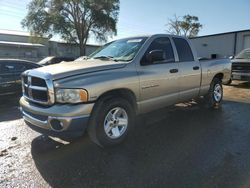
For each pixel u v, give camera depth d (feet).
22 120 20.11
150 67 15.76
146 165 12.14
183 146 14.32
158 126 17.92
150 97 15.92
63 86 12.28
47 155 13.35
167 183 10.57
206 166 11.96
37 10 142.00
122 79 14.01
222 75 23.80
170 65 17.25
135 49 15.94
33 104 13.61
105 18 144.46
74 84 12.37
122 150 13.84
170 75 17.10
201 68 20.48
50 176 11.28
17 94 26.84
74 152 13.65
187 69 18.72
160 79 16.33
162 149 13.93
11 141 15.40
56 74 12.57
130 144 14.64
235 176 11.03
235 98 28.86
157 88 16.22
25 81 14.55
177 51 18.33
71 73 12.75
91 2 142.00
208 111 22.09
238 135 16.03
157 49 16.78
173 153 13.43
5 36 144.46
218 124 18.33
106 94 13.64
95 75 13.15
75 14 145.48
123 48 16.75
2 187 10.43
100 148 14.10
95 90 12.80
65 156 13.20
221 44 106.11
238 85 40.52
